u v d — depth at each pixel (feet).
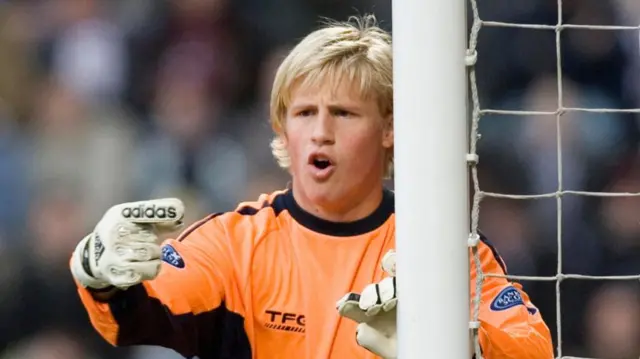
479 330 32.89
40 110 88.99
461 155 30.94
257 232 38.58
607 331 77.66
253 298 37.81
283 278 37.99
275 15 91.91
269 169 86.53
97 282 31.68
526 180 82.07
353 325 37.42
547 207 81.05
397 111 31.19
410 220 30.89
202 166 86.43
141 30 91.50
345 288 37.83
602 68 86.28
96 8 92.73
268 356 37.70
